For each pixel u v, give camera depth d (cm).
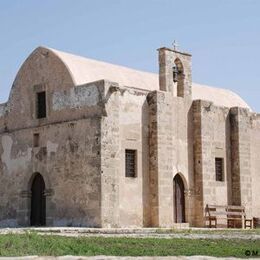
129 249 1966
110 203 3256
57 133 3528
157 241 2223
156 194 3500
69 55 3706
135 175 3472
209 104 3938
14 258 1479
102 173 3244
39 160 3622
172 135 3662
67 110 3500
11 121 3875
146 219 3494
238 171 4078
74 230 2873
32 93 3750
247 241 2366
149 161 3556
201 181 3809
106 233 2767
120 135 3397
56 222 3447
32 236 2128
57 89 3581
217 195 3944
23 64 3838
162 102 3594
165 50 3747
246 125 4178
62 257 1500
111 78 3716
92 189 3272
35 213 3659
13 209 3756
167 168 3566
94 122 3306
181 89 3850
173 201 3694
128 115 3459
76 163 3384
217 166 4016
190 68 3909
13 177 3788
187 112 3847
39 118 3681
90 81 3559
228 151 4100
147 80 4000
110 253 1867
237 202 4066
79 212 3325
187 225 3706
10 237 2044
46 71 3669
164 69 3738
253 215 4244
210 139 3916
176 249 2000
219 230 3250
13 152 3816
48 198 3516
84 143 3350
